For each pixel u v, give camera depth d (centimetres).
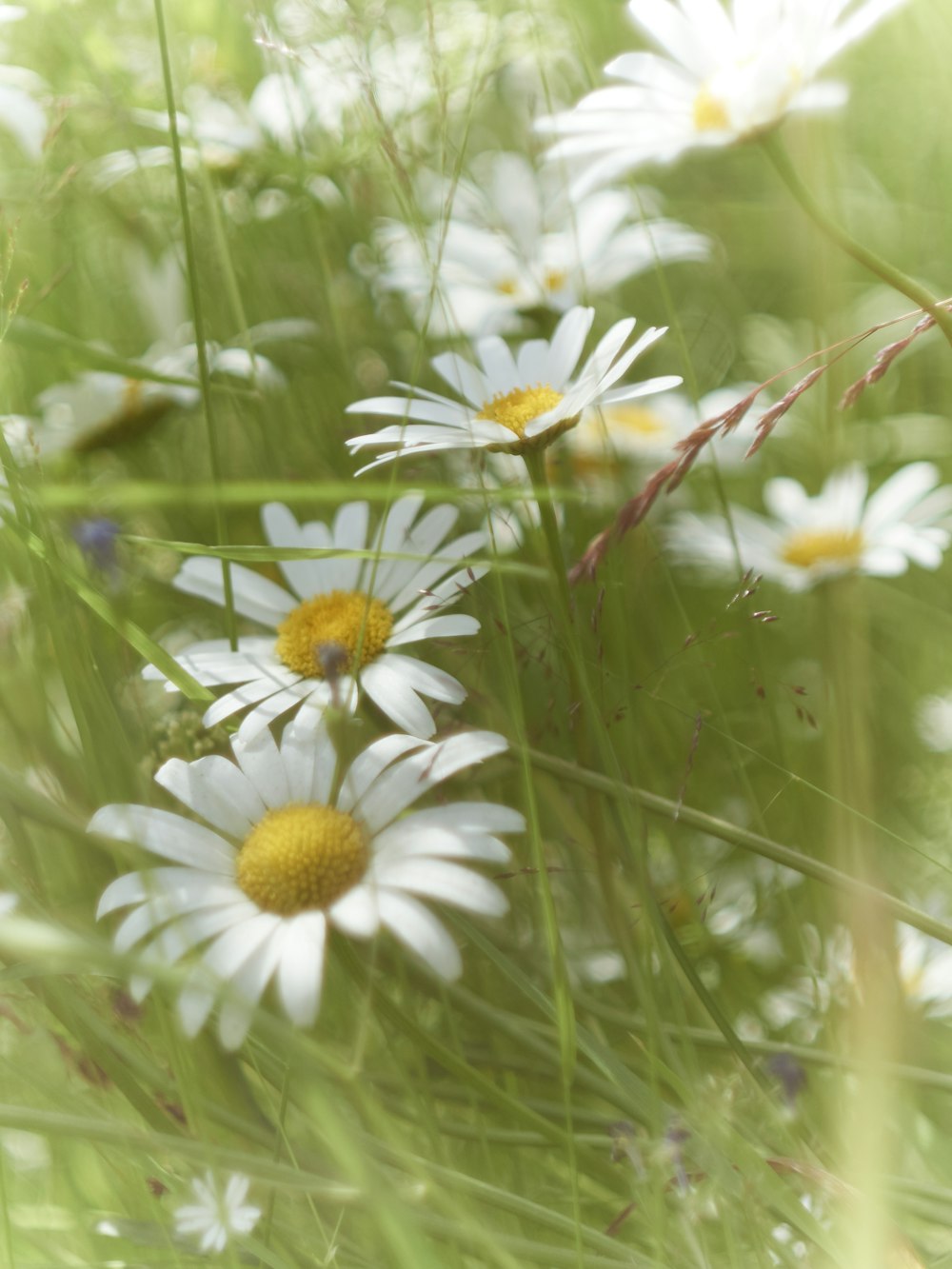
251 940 61
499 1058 66
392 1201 60
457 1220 61
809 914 68
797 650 74
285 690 65
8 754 66
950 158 78
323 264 73
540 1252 61
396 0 74
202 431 74
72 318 75
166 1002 62
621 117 65
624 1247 62
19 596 66
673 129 64
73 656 64
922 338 77
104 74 73
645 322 77
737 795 70
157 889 61
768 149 64
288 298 75
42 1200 64
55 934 58
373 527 69
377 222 74
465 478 70
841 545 71
